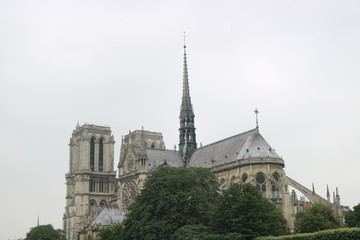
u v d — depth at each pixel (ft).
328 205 525.75
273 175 568.00
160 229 387.75
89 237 652.07
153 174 437.99
